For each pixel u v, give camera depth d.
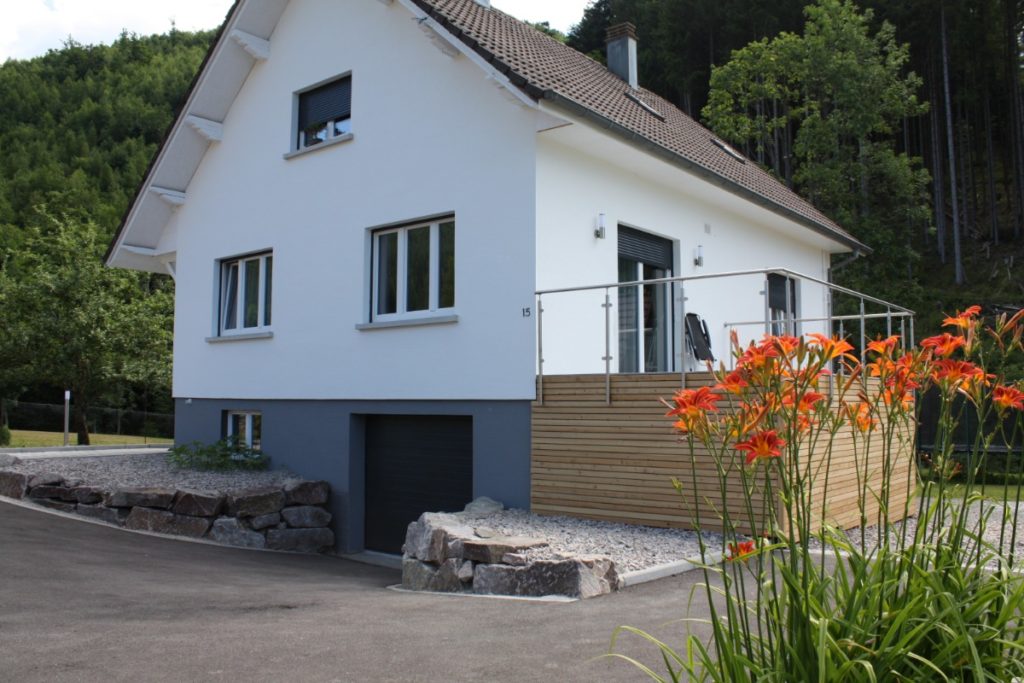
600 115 8.79
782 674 2.21
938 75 35.81
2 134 56.66
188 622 5.27
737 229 12.93
